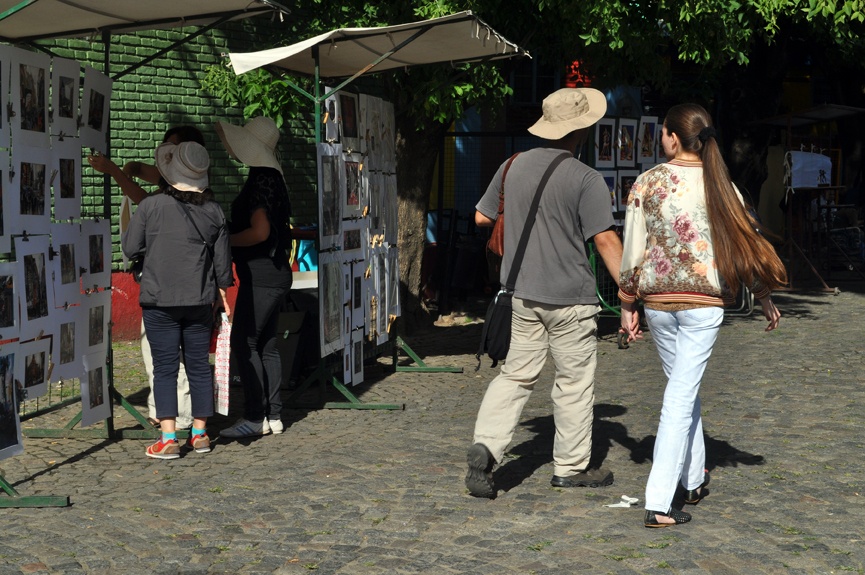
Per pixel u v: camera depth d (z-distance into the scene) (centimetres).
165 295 643
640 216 515
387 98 1170
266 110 973
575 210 551
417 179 1210
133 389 895
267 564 467
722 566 462
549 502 557
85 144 675
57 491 582
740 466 625
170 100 1205
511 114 1784
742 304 1363
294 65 884
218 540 500
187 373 668
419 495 571
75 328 665
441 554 480
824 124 2439
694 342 507
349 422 760
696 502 551
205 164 655
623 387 881
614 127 1244
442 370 974
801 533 505
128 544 493
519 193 561
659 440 514
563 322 561
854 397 827
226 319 709
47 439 715
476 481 560
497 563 467
